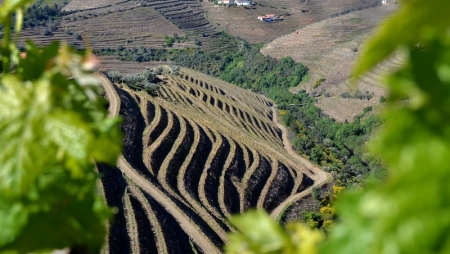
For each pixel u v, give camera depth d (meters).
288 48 120.06
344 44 114.50
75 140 1.17
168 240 32.38
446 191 0.56
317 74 105.50
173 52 128.62
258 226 1.30
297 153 65.25
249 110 81.62
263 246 1.26
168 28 140.12
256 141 61.78
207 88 87.00
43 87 1.20
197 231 35.34
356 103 86.88
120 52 122.44
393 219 0.58
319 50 114.75
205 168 47.69
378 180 0.79
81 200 1.22
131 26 134.62
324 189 52.12
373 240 0.68
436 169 0.57
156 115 52.97
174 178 43.75
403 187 0.58
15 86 1.20
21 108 1.18
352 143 73.62
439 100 0.62
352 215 0.77
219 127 58.72
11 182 1.14
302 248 1.24
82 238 1.23
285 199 49.22
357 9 165.50
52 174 1.17
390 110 0.64
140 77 67.00
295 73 107.69
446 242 0.55
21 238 1.18
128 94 56.00
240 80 116.81
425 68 0.63
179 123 53.31
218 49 134.88
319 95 97.00
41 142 1.17
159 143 47.00
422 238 0.55
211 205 42.41
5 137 1.16
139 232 31.38
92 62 1.26
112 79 61.41
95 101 1.22
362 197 0.78
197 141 50.44
